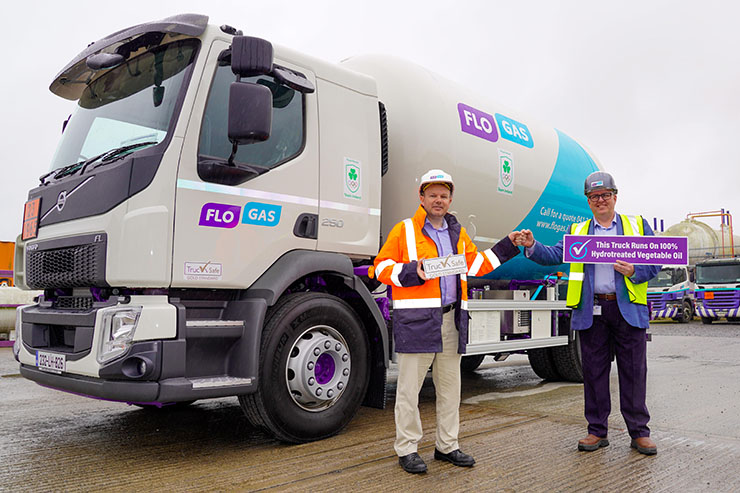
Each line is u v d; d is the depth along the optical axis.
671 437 4.20
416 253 3.40
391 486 3.06
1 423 4.61
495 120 6.00
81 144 4.17
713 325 21.41
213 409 5.20
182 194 3.52
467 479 3.18
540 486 3.07
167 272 3.42
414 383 3.39
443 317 3.48
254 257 3.82
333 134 4.38
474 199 5.54
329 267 4.13
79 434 4.23
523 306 5.93
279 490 2.99
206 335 3.54
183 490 2.99
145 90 3.89
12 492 2.96
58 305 4.03
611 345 3.94
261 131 3.45
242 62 3.50
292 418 3.84
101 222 3.48
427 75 5.48
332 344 4.07
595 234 3.97
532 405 5.49
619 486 3.08
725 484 3.12
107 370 3.28
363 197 4.55
